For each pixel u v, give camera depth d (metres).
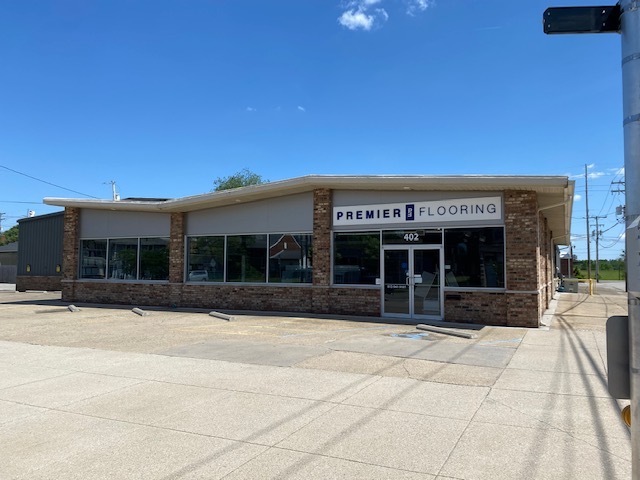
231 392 7.08
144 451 4.98
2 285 43.00
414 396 6.83
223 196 17.72
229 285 18.42
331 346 10.55
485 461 4.68
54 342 11.35
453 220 14.88
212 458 4.80
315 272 16.58
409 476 4.38
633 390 2.77
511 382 7.56
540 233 16.50
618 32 3.13
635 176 2.76
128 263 20.91
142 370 8.48
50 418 6.02
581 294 33.78
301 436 5.36
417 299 15.33
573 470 4.46
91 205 21.14
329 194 16.53
